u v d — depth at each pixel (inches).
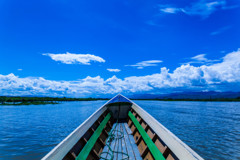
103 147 175.3
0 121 1049.5
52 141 552.1
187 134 677.9
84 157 110.8
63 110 2048.5
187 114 1480.1
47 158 69.2
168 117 1251.2
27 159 398.9
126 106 323.6
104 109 266.5
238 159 422.0
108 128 250.1
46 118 1207.6
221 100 6333.7
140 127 193.0
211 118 1197.1
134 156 153.6
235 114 1489.9
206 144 541.0
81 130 128.0
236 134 674.2
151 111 1797.5
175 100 7568.9
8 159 398.3
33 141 552.7
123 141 199.0
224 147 509.0
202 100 6697.8
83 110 2065.7
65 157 100.3
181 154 84.9
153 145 128.0
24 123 966.4
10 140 566.9
